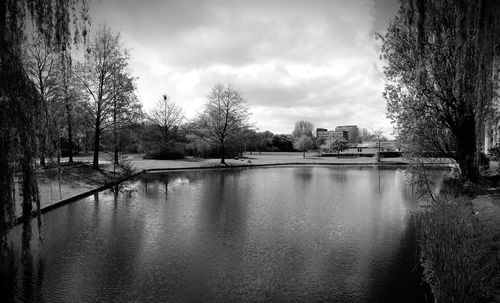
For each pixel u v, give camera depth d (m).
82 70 26.95
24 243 8.04
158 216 15.70
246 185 27.30
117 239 12.09
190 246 11.40
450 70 16.92
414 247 11.30
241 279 8.84
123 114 29.59
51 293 7.98
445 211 11.02
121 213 16.22
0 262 7.68
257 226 14.03
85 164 29.31
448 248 8.02
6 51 6.92
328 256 10.52
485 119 15.39
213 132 49.78
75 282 8.56
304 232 13.18
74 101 23.16
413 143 17.91
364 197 21.62
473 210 12.54
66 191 20.23
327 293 8.09
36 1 7.62
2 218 6.95
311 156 78.50
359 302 7.66
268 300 7.77
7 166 6.99
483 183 17.58
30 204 8.04
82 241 11.81
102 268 9.45
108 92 29.33
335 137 80.06
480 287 6.37
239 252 10.84
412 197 21.58
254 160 59.50
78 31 8.62
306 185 27.64
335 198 21.20
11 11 7.01
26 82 7.36
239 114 49.50
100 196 20.91
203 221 14.83
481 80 13.31
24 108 7.33
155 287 8.34
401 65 18.25
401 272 9.27
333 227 13.91
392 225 14.25
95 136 28.98
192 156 58.38
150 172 37.34
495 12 12.09
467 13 12.96
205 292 8.12
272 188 25.66
